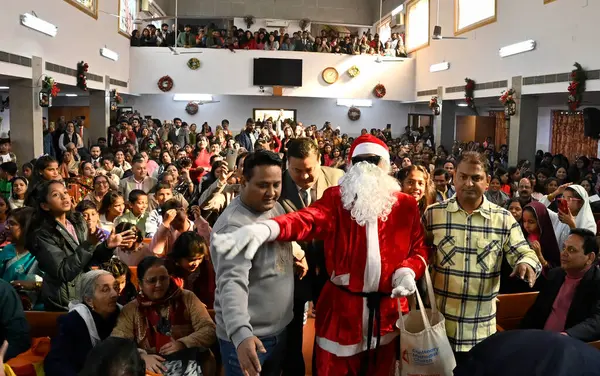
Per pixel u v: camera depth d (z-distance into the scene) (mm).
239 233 1885
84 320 2660
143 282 2721
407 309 2342
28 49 9344
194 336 2682
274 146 9992
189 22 20906
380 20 18938
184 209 3795
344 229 2146
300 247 2455
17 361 2645
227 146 12047
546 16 10266
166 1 20000
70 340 2627
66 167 8367
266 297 2074
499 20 12023
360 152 2543
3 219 5133
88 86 12438
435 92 15656
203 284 3258
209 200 4098
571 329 2877
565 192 4711
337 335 2178
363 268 2145
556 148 14289
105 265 3066
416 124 18859
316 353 2295
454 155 12828
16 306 2676
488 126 16984
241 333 1864
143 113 17812
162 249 3682
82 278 2789
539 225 4297
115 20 14844
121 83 15562
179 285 2953
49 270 2961
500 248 2463
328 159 12250
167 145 11688
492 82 12398
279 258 2105
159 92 16578
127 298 3217
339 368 2205
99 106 14008
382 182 2152
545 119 14688
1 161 8906
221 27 20922
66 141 11633
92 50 12852
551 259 4258
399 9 18406
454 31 14344
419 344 2186
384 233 2156
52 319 3012
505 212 2488
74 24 11594
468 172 2416
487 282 2455
